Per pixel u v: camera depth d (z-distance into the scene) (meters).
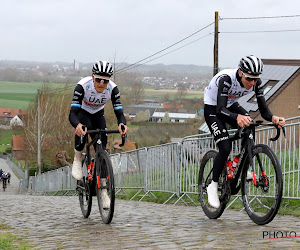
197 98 103.94
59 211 8.53
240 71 5.63
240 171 5.76
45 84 64.50
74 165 6.91
